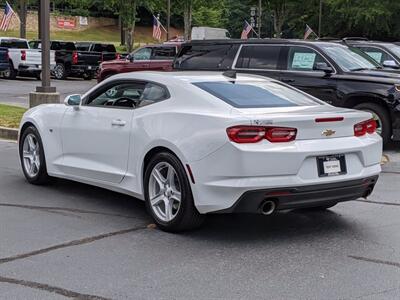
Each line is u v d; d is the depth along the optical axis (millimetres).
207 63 13008
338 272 4988
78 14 77500
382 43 16062
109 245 5625
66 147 7418
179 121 5910
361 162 6070
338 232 6164
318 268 5078
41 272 4906
